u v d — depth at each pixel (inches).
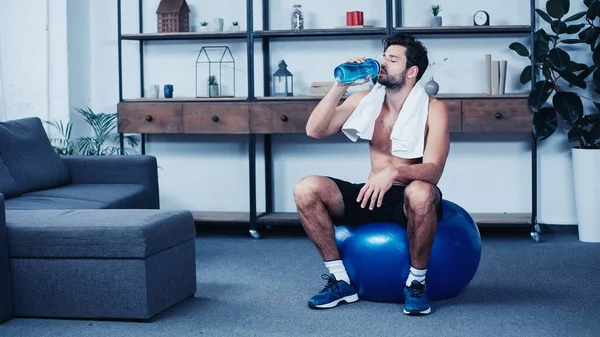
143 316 113.7
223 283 140.8
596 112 190.9
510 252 169.3
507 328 110.0
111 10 210.5
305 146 203.3
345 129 126.1
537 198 194.5
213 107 189.0
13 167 159.0
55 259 115.7
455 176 197.6
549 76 181.3
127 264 113.3
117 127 199.5
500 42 193.2
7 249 116.3
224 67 205.9
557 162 193.3
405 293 118.5
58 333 109.9
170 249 121.3
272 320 115.6
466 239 123.4
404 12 195.9
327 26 199.8
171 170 210.8
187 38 197.8
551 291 132.1
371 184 115.4
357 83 120.4
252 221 191.6
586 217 180.2
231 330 110.7
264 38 199.9
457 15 193.9
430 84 183.3
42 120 206.8
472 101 179.5
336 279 123.8
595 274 145.6
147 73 209.5
